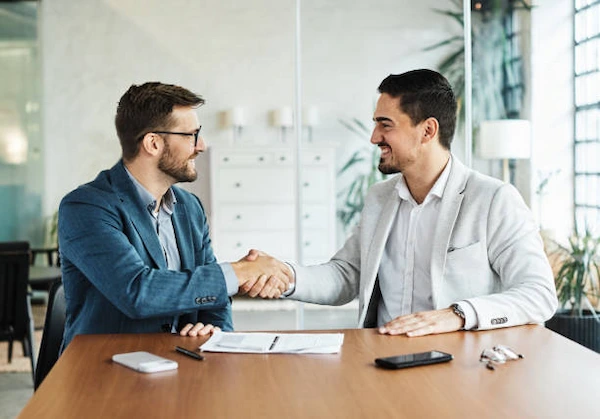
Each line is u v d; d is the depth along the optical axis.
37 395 1.67
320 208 5.75
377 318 2.79
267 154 6.89
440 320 2.21
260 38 7.49
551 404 1.57
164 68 7.55
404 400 1.60
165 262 2.51
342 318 5.49
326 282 2.72
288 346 2.03
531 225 2.53
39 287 6.56
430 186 2.62
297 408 1.56
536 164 5.11
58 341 2.57
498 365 1.86
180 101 2.52
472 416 1.50
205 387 1.71
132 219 2.47
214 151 6.90
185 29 7.52
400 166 2.59
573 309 4.80
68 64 7.61
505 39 5.18
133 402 1.62
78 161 7.67
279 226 6.89
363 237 2.73
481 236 2.51
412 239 2.64
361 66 5.61
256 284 2.43
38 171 7.69
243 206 6.90
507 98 5.18
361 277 2.71
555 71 5.09
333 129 5.69
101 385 1.74
